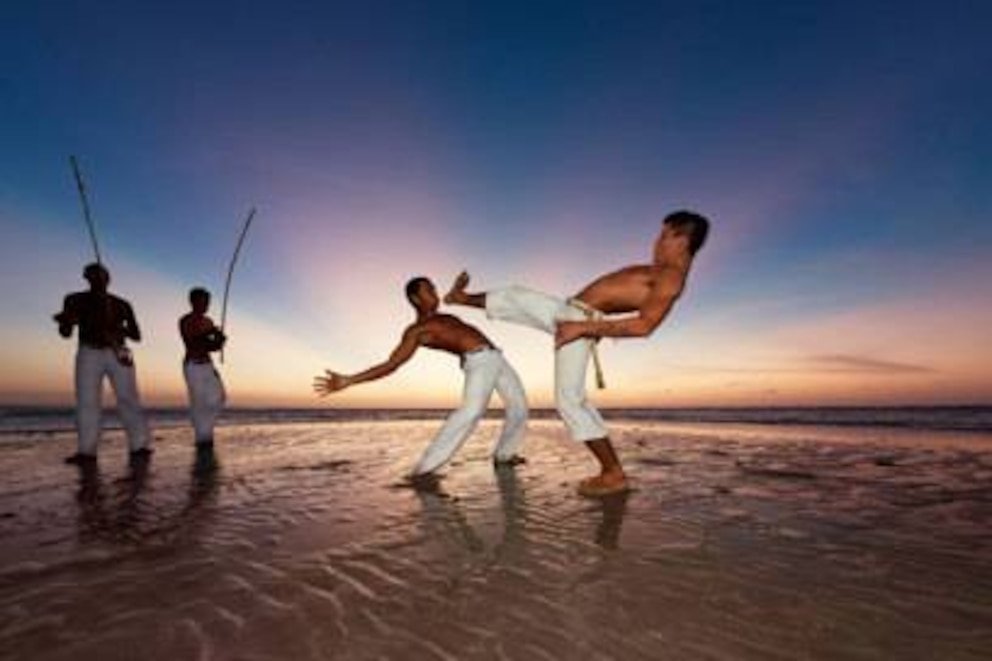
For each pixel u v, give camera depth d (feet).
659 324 11.63
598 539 9.29
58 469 16.70
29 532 9.69
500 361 15.53
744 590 7.09
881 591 7.05
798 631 5.97
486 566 8.01
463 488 13.55
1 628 5.99
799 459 18.84
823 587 7.19
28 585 7.22
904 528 9.89
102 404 19.22
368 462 18.24
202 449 22.15
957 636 5.85
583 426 12.80
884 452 21.17
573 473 15.71
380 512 11.13
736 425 44.80
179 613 6.37
